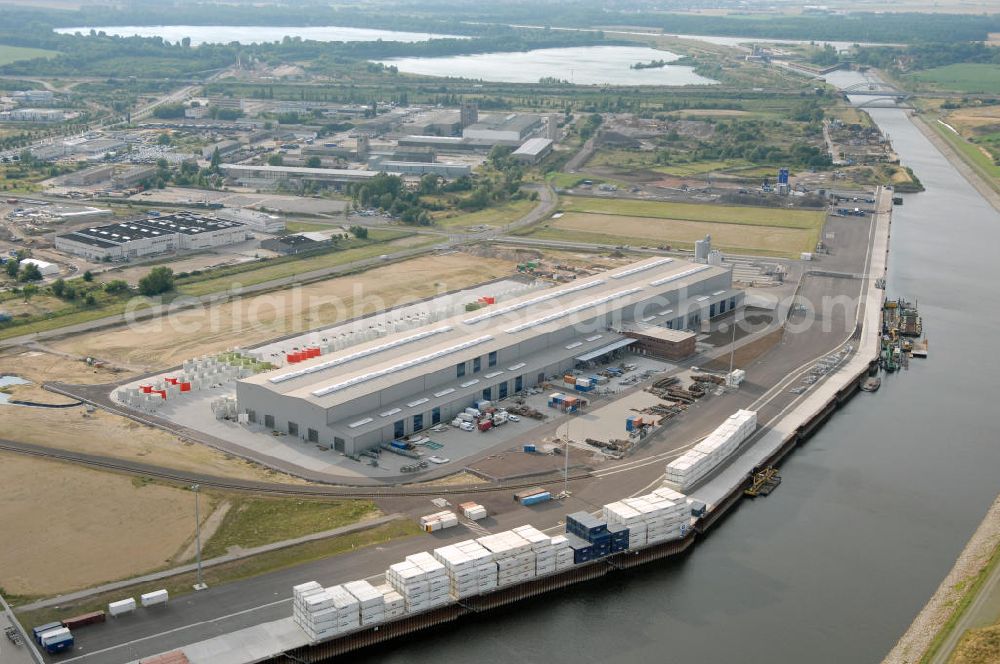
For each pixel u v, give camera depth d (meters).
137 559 143.38
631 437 186.62
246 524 153.38
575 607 141.62
